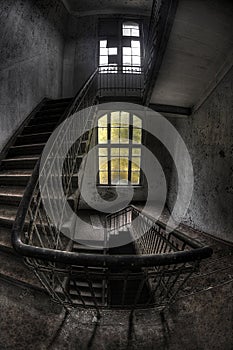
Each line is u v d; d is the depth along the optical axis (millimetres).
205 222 5531
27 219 3482
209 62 4305
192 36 3617
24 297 2623
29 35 7016
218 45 3805
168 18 3217
